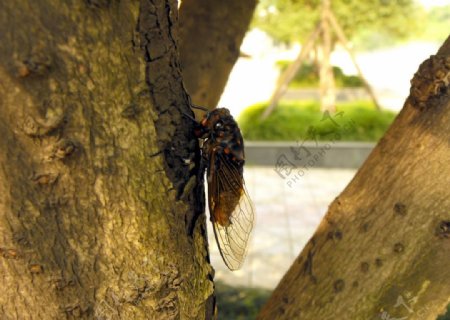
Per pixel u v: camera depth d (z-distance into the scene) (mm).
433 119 358
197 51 513
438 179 359
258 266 939
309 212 1179
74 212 329
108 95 322
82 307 342
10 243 329
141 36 326
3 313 341
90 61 316
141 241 339
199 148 366
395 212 366
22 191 323
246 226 420
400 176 365
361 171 379
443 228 360
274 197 1262
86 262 337
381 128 1459
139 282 343
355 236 375
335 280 379
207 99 523
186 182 351
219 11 511
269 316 398
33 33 307
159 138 339
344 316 377
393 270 368
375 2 1355
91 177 327
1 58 308
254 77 1953
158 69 334
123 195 333
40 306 340
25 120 314
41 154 319
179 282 351
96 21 315
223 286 837
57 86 314
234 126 409
